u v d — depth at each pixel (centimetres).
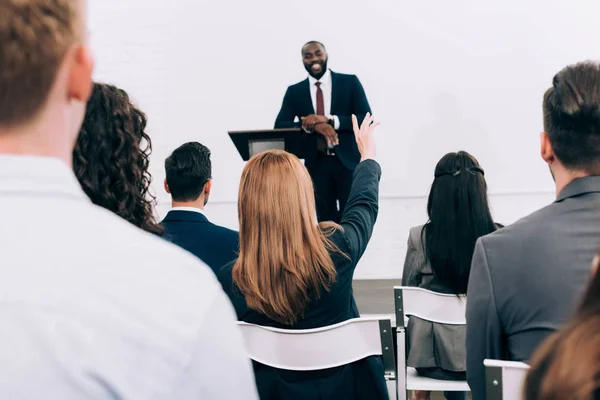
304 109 421
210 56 474
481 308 104
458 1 446
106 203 108
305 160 392
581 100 98
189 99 477
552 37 439
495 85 445
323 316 137
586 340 46
